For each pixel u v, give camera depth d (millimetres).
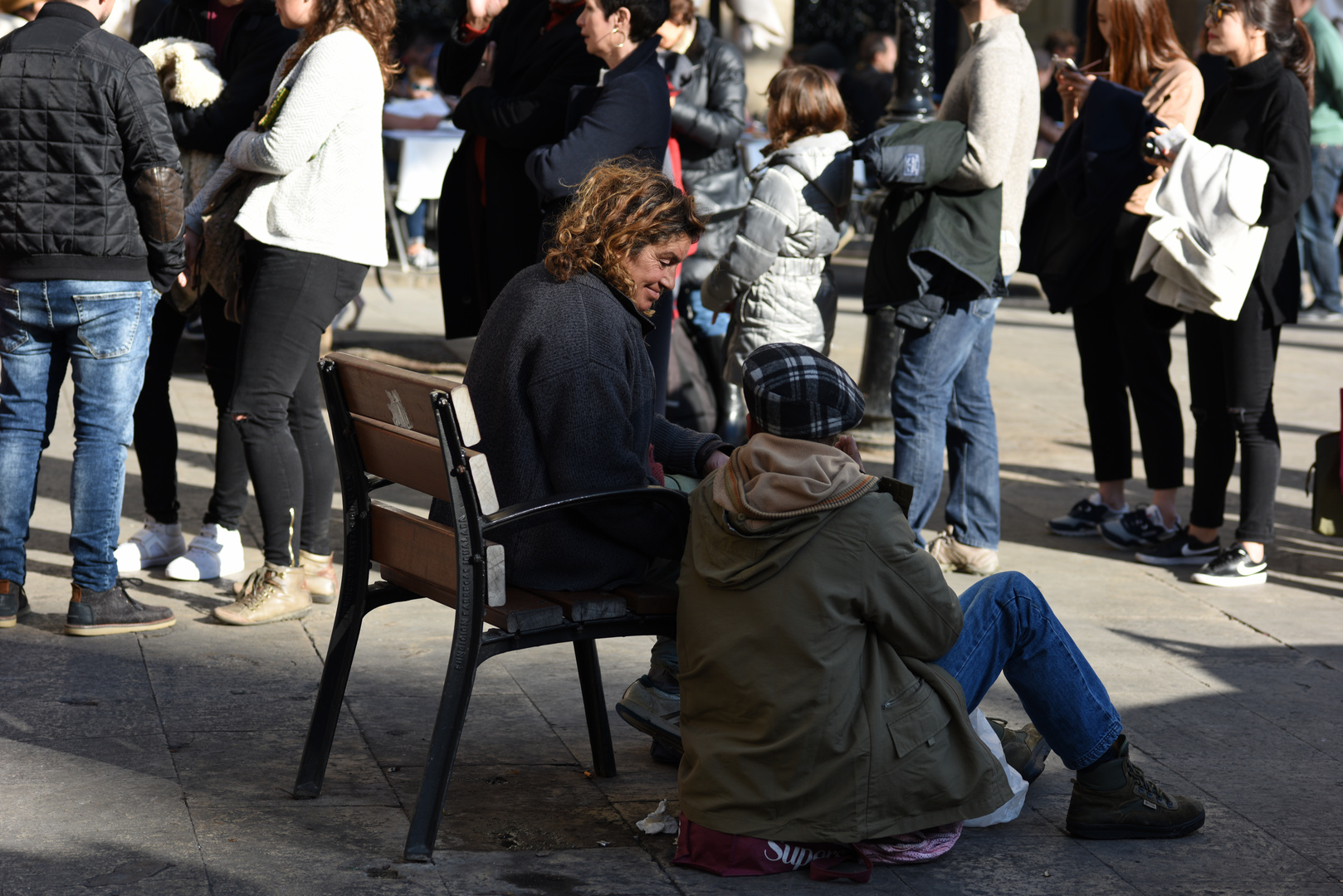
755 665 6336
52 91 8883
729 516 6379
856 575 6270
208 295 10992
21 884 6191
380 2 9992
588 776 7727
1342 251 29578
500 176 10930
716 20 28391
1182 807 7117
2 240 9125
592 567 6824
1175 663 9883
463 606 6363
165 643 9570
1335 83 24812
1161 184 11398
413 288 27859
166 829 6820
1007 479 15539
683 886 6410
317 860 6539
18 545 9727
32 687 8641
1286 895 6516
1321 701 9203
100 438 9469
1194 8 31672
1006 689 9328
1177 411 12711
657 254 6793
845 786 6332
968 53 11094
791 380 6363
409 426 6586
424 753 7922
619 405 6680
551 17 11023
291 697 8680
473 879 6410
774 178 11828
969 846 6965
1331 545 13250
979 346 11625
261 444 9945
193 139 11094
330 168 9820
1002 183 11047
